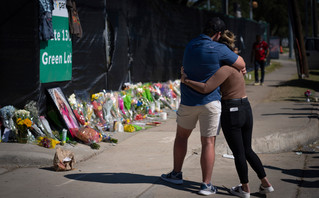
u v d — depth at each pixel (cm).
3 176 505
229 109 432
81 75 820
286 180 516
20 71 671
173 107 1105
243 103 434
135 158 602
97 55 884
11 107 641
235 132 433
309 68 2383
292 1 1883
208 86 426
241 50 2136
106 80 923
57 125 684
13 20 667
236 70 432
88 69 846
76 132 665
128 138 732
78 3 805
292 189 477
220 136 731
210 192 445
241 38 2136
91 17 856
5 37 672
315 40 2366
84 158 591
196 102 436
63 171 531
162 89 1108
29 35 664
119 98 897
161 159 596
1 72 677
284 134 744
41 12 664
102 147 654
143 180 492
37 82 670
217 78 425
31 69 668
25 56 669
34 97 671
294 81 1806
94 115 817
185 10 1373
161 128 827
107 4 927
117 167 554
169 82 1224
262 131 768
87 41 841
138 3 1084
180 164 479
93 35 866
